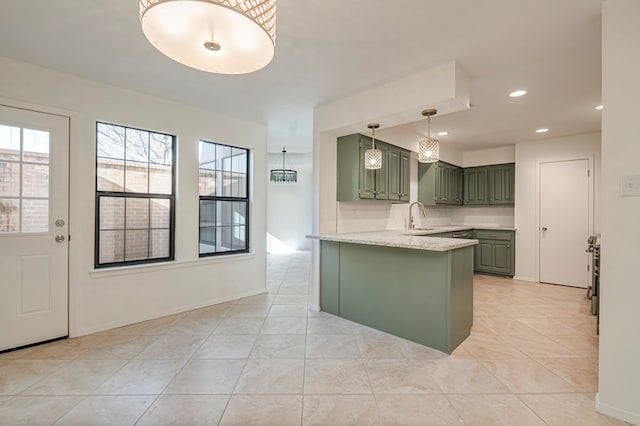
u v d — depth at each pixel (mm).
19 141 2488
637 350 1631
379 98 2924
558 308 3643
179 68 2580
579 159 4660
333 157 3729
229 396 1886
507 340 2738
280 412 1739
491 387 2000
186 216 3500
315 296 3576
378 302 2963
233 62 1340
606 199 1703
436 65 2502
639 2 1610
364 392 1938
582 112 3660
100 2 1748
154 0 975
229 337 2773
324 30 2016
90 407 1772
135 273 3121
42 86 2572
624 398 1670
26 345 2525
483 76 2697
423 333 2627
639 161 1610
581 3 1731
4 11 1817
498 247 5406
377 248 2980
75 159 2750
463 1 1729
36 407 1771
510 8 1783
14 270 2475
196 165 3578
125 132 3143
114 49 2283
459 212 6461
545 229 4953
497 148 5668
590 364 2309
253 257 4180
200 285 3629
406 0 1720
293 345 2613
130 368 2215
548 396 1905
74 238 2756
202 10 1027
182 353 2455
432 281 2572
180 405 1795
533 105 3432
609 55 1688
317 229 3562
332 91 3051
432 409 1775
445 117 3881
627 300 1656
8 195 2449
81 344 2607
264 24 1086
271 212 9008
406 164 4465
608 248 1705
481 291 4418
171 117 3352
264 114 3824
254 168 4176
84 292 2816
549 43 2170
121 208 3131
